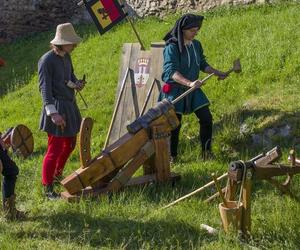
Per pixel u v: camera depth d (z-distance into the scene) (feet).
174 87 25.46
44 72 23.48
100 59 43.93
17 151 25.86
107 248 18.69
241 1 47.14
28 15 63.72
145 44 43.73
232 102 30.35
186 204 21.21
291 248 17.69
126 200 22.34
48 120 23.77
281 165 19.30
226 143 26.96
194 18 25.02
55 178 24.80
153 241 18.81
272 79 31.17
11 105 41.86
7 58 57.88
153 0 54.08
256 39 35.32
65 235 19.86
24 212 22.12
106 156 22.63
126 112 28.76
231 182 18.98
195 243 18.56
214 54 35.94
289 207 20.07
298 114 26.50
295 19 36.88
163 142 23.44
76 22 61.93
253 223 19.27
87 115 34.53
